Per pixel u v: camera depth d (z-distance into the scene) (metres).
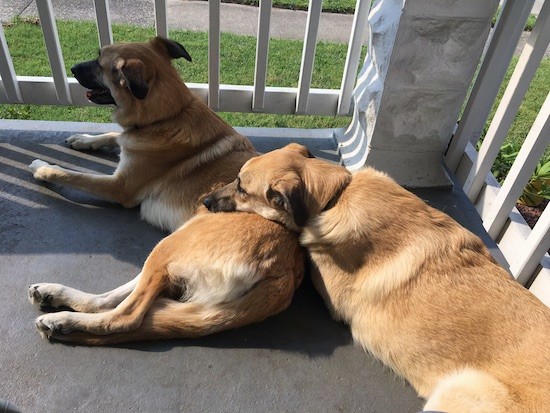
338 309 0.89
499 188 1.17
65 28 2.07
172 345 0.84
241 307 0.82
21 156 1.16
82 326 0.80
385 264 0.82
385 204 0.84
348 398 0.81
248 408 0.78
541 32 0.95
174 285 0.85
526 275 1.03
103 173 1.15
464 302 0.77
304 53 1.20
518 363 0.71
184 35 2.11
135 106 0.98
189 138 1.00
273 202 0.86
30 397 0.75
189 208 0.99
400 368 0.82
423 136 1.15
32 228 1.00
